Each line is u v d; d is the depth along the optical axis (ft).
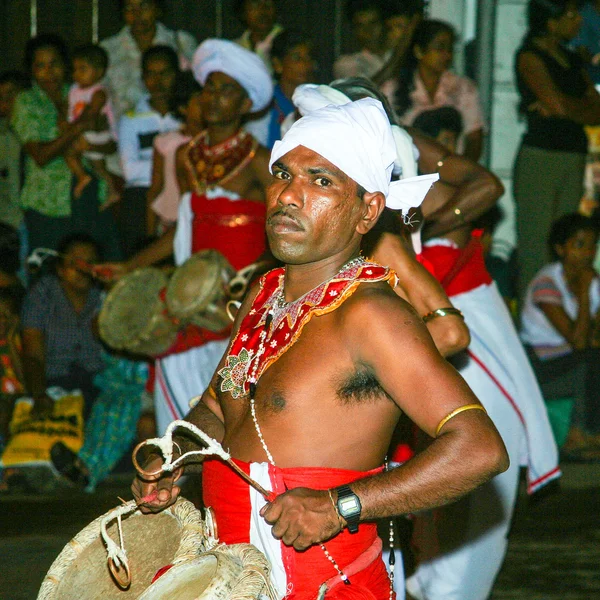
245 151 27.07
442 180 21.76
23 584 23.91
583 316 38.22
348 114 12.12
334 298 11.91
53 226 39.99
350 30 45.09
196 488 19.01
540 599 23.65
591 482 35.01
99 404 34.35
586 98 42.32
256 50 41.34
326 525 11.37
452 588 21.03
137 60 41.32
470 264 21.99
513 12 44.70
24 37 46.39
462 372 21.72
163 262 34.27
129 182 39.96
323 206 11.94
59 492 33.35
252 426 12.12
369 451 11.96
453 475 11.35
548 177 41.93
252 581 11.14
